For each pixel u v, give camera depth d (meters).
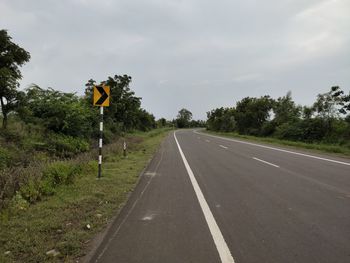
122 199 7.47
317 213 6.24
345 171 11.43
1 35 16.31
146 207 6.77
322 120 31.55
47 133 19.58
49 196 7.62
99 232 5.27
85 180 9.59
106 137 26.83
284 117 44.12
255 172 11.34
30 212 6.30
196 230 5.32
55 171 9.24
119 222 5.77
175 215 6.18
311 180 9.70
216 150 20.89
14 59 17.23
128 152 19.55
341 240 4.85
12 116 18.66
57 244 4.67
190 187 8.79
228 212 6.34
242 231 5.25
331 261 4.16
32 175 8.66
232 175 10.73
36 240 4.87
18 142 16.52
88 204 6.93
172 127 115.94
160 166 13.18
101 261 4.20
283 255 4.33
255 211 6.40
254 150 20.66
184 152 19.59
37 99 20.95
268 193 7.98
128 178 10.05
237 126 60.91
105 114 33.19
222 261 4.16
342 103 30.69
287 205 6.83
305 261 4.15
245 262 4.13
